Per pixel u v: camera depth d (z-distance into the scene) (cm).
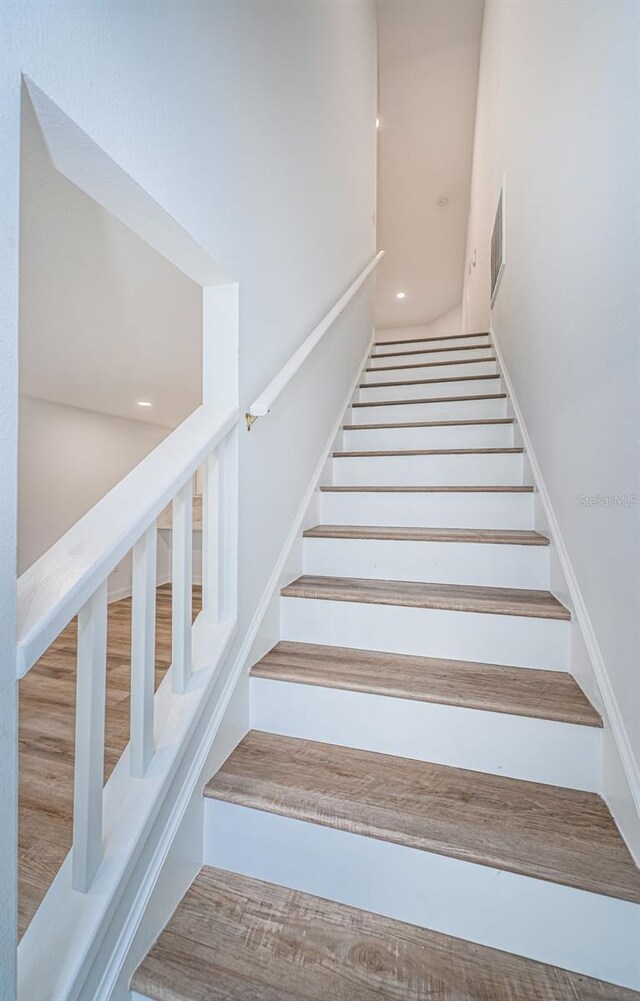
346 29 261
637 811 85
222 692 117
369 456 224
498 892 87
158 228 101
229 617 122
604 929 82
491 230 329
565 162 142
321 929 90
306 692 125
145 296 171
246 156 132
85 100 73
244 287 130
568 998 79
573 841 90
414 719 117
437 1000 78
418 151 493
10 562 59
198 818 103
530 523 182
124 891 80
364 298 329
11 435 60
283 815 99
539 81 177
